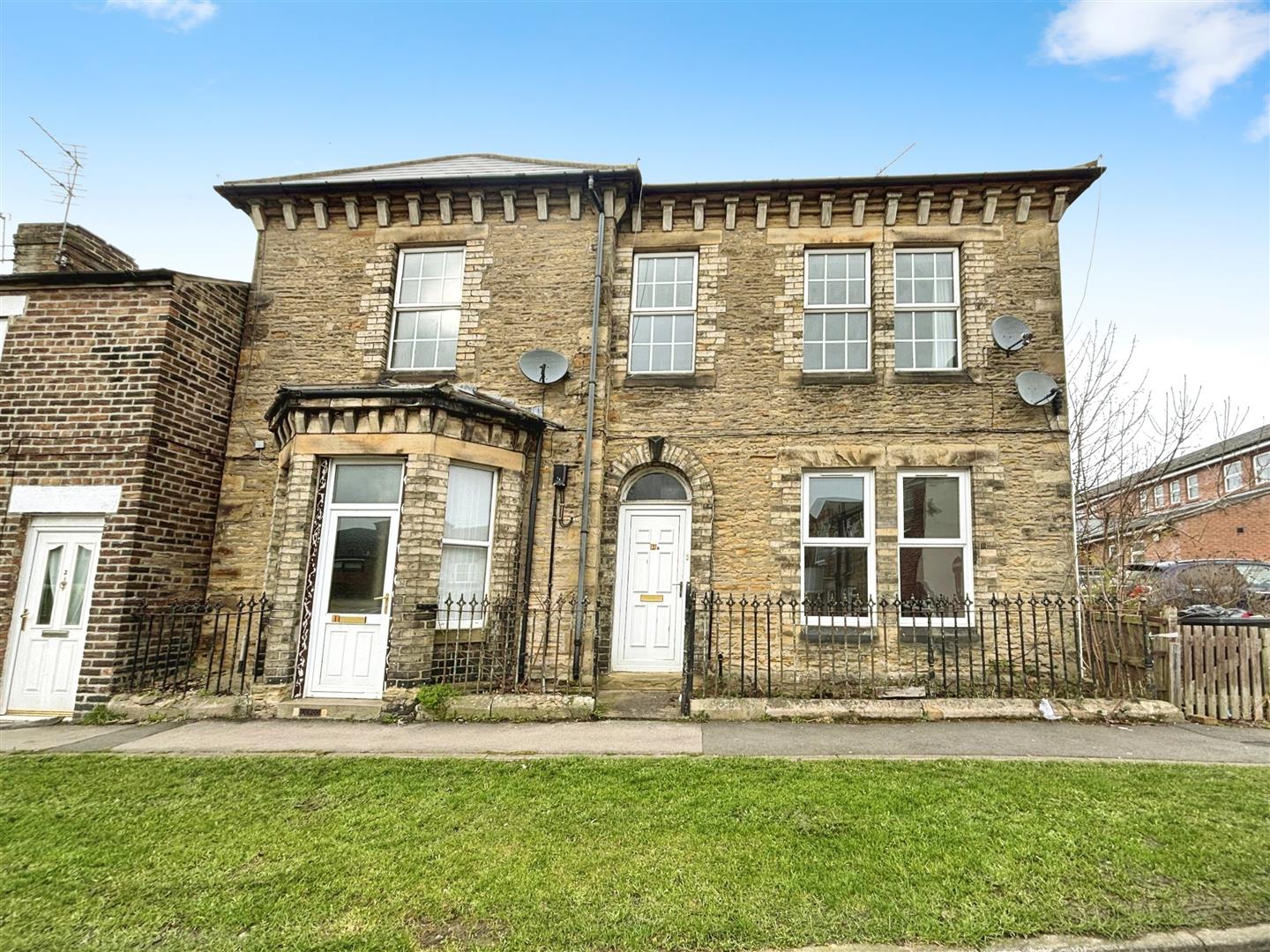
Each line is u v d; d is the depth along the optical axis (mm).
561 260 9750
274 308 10000
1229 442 24828
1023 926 3213
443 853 3971
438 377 9625
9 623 8219
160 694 7812
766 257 9828
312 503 7949
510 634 8312
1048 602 8102
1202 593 12711
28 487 8430
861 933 3176
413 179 9695
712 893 3496
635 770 5348
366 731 6773
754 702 7191
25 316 8828
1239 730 6664
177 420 8820
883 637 8422
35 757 5996
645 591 9266
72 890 3602
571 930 3203
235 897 3510
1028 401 8836
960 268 9633
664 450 9320
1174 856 3828
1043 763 5480
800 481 9180
